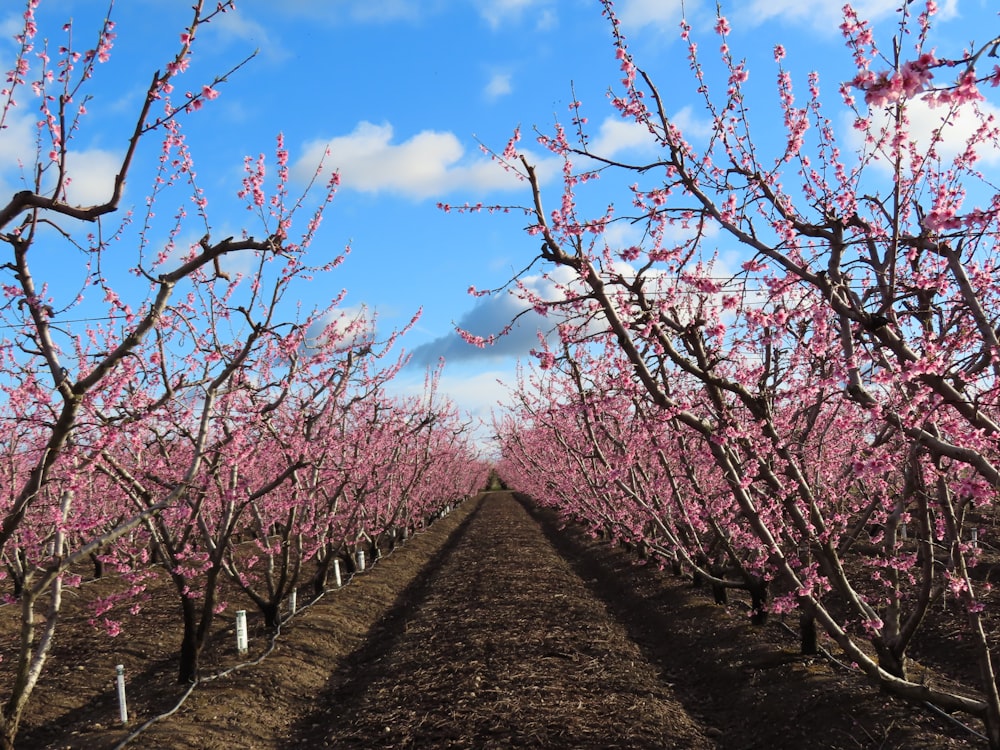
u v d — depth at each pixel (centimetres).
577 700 774
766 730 709
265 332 661
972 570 1089
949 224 354
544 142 576
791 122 579
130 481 791
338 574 1501
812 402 691
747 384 682
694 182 497
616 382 661
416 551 2141
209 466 839
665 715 748
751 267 506
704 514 970
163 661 967
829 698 704
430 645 1041
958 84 281
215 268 502
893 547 657
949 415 552
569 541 2241
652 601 1269
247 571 1597
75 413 469
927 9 457
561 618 1161
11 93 452
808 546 591
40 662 555
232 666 916
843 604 1059
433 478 2447
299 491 1115
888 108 473
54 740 727
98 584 1419
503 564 1756
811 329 583
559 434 1309
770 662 849
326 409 1080
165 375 716
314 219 768
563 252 494
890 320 450
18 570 1237
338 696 898
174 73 436
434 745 688
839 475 786
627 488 1011
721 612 1105
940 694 546
